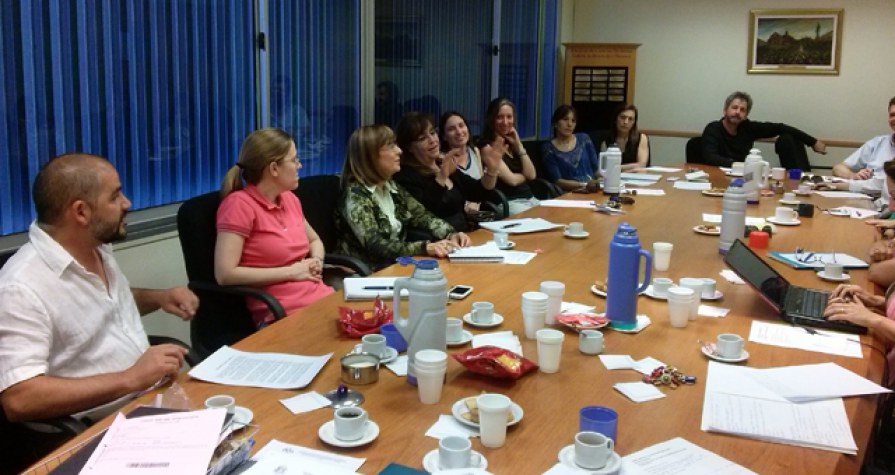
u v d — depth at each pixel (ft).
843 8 21.09
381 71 15.31
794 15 21.56
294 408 4.84
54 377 5.56
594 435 4.17
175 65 10.61
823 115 21.81
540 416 4.77
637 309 6.96
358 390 5.15
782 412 4.84
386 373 5.46
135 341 6.53
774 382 5.31
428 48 16.92
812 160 22.11
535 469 4.12
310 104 13.41
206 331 8.29
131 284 10.19
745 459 4.27
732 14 22.21
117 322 6.42
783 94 22.11
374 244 9.76
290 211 9.05
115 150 9.86
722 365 5.63
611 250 6.33
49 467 4.10
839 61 21.36
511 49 20.76
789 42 21.76
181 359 5.87
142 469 3.82
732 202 8.91
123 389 5.56
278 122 12.69
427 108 17.16
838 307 6.59
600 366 5.61
